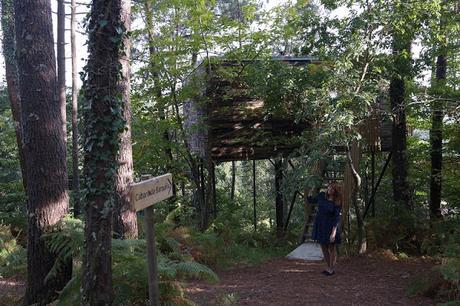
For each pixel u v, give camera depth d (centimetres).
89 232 450
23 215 1408
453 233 989
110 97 447
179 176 1512
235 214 1523
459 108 1041
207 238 971
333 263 836
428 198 1580
